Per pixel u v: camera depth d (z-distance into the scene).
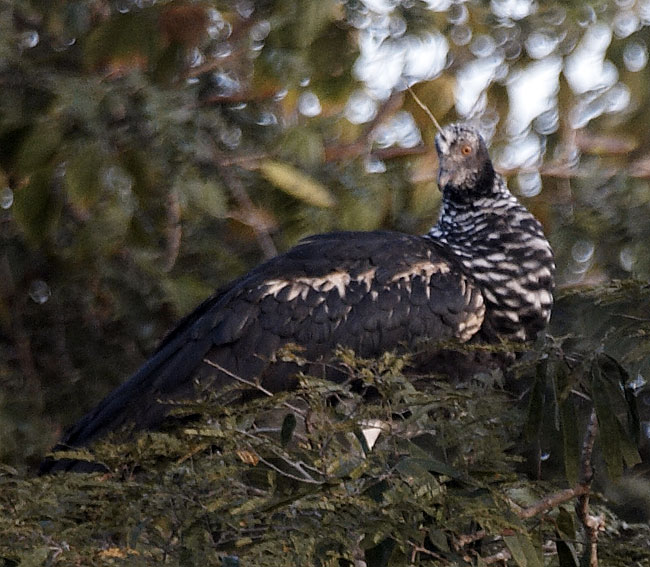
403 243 9.98
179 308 11.72
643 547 6.98
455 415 6.80
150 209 12.26
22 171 11.36
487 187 10.32
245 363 9.31
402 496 6.35
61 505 6.66
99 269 12.02
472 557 6.80
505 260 9.97
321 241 10.03
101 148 11.27
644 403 9.14
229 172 12.11
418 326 9.57
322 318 9.48
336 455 6.60
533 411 7.00
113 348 12.28
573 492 6.91
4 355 12.25
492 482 6.64
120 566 6.18
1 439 11.30
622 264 12.13
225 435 6.61
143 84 11.70
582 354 7.27
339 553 6.36
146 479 6.87
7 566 6.40
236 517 6.49
